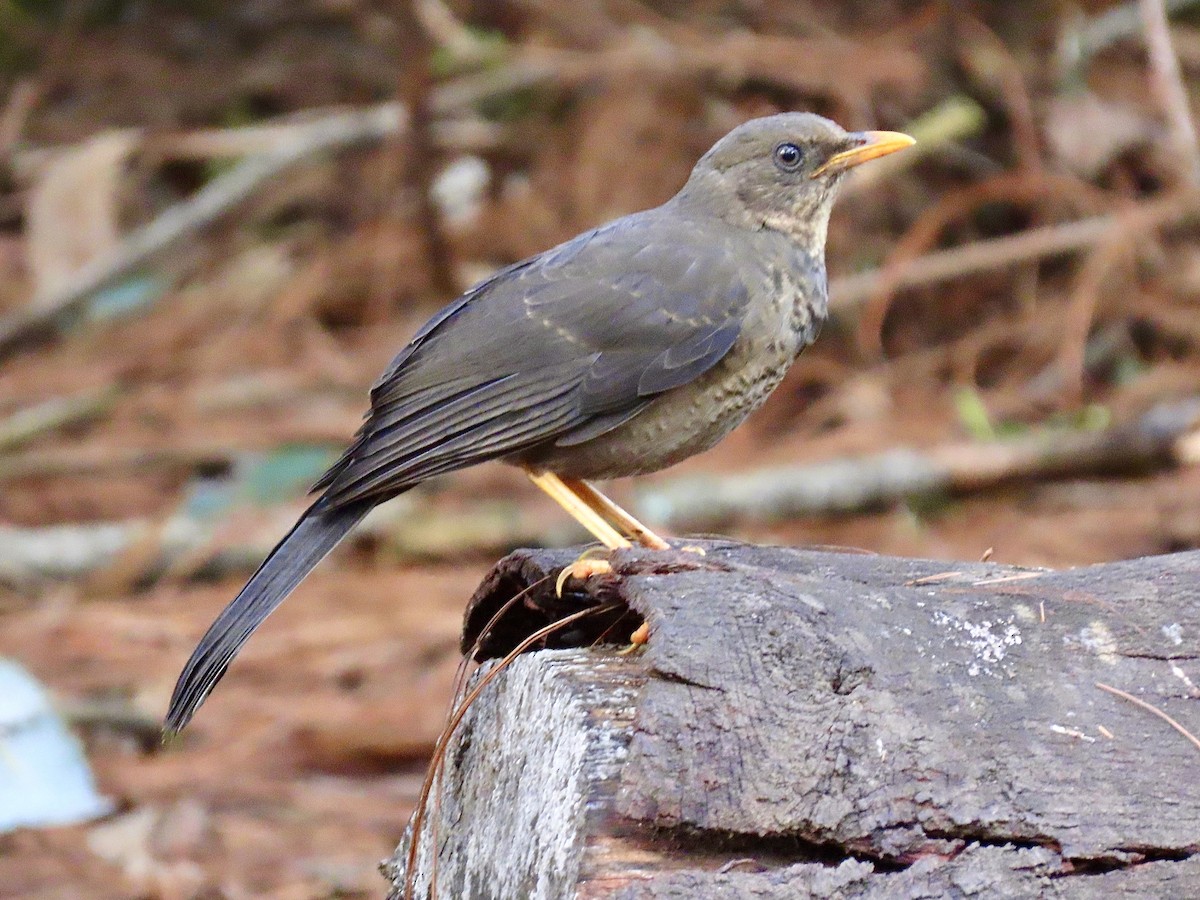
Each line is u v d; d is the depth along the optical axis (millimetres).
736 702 4879
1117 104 15852
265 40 19312
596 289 7570
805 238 8242
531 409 7469
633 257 7711
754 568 5531
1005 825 4809
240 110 18781
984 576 5848
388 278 16484
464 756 6004
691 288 7625
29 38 19453
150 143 18031
